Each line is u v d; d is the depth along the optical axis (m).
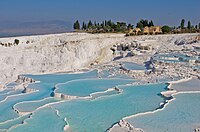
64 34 76.94
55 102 25.02
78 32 89.06
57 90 28.66
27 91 29.86
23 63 48.53
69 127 19.23
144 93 26.75
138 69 36.56
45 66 50.25
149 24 92.12
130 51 55.12
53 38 68.38
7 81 39.66
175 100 23.91
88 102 24.83
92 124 19.69
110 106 23.47
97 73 37.34
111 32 85.19
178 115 20.38
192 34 65.56
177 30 81.38
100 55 58.31
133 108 22.64
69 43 60.28
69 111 22.64
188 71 33.16
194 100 23.86
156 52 49.28
